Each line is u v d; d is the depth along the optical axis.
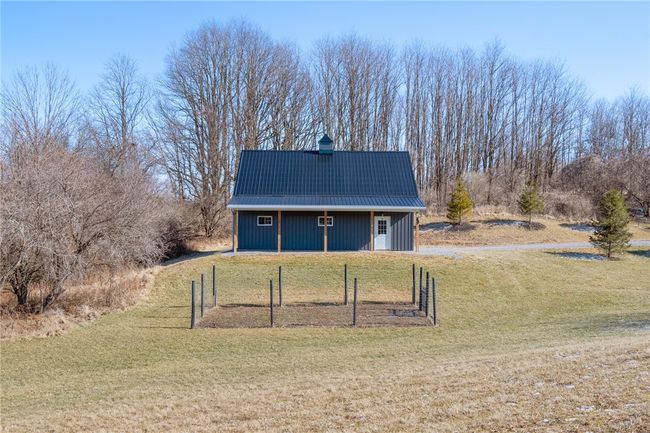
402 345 12.29
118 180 24.62
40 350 12.68
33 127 25.92
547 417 5.65
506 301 18.50
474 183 46.06
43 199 15.86
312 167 28.88
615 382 6.67
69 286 18.73
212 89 42.41
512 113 54.78
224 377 9.59
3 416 7.82
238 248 26.42
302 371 9.77
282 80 46.25
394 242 26.69
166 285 20.75
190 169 39.78
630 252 28.08
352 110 51.78
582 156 52.28
